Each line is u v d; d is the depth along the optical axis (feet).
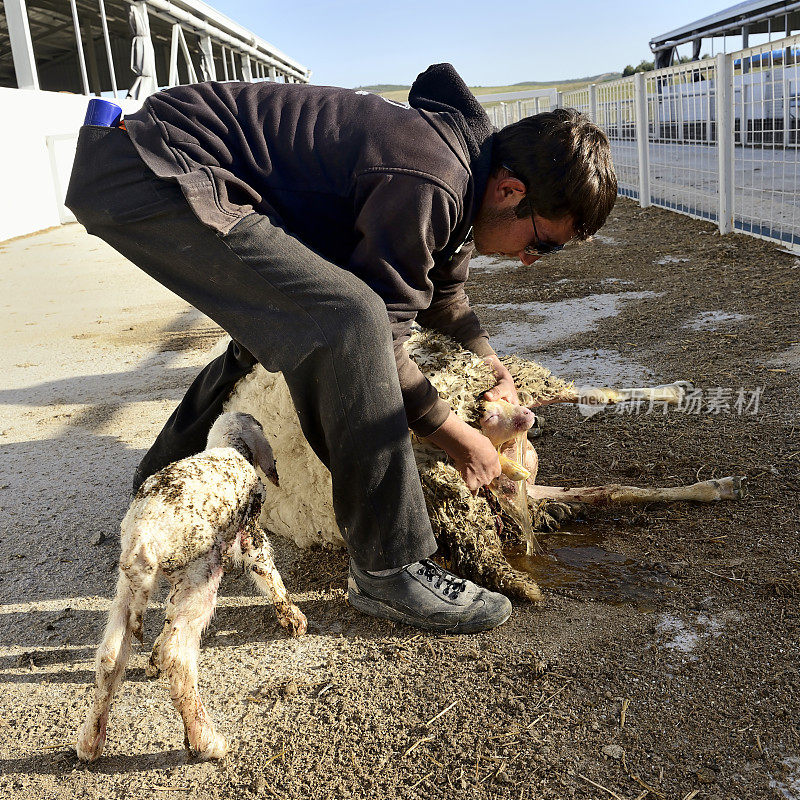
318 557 11.00
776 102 30.94
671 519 11.16
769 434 13.32
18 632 9.86
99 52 132.36
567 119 8.27
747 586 9.45
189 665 7.45
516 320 22.75
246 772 7.41
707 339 18.81
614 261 29.19
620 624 9.05
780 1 59.11
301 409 8.57
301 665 8.86
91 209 8.39
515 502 10.67
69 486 13.98
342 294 7.87
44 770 7.59
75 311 30.78
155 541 7.51
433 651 8.87
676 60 83.82
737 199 35.37
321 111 8.31
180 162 7.97
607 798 6.72
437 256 8.73
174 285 8.54
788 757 6.97
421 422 8.79
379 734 7.72
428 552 8.85
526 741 7.43
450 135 8.05
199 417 11.30
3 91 56.65
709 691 7.84
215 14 101.81
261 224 7.97
